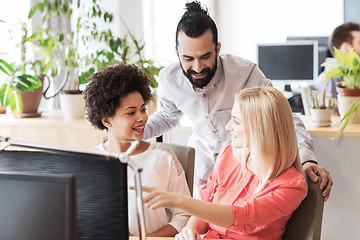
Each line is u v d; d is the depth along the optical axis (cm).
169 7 586
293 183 159
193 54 200
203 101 225
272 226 166
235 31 620
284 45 520
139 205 112
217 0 617
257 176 173
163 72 233
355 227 267
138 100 171
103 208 115
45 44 305
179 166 187
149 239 159
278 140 161
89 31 422
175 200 140
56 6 326
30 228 96
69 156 117
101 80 170
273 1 608
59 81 395
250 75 221
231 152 190
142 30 550
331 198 268
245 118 163
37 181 95
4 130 295
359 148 259
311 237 160
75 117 297
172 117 245
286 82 529
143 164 180
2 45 336
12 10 366
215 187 191
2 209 98
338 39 393
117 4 513
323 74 401
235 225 152
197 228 177
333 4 597
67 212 92
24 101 301
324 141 262
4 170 123
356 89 270
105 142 190
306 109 340
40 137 290
